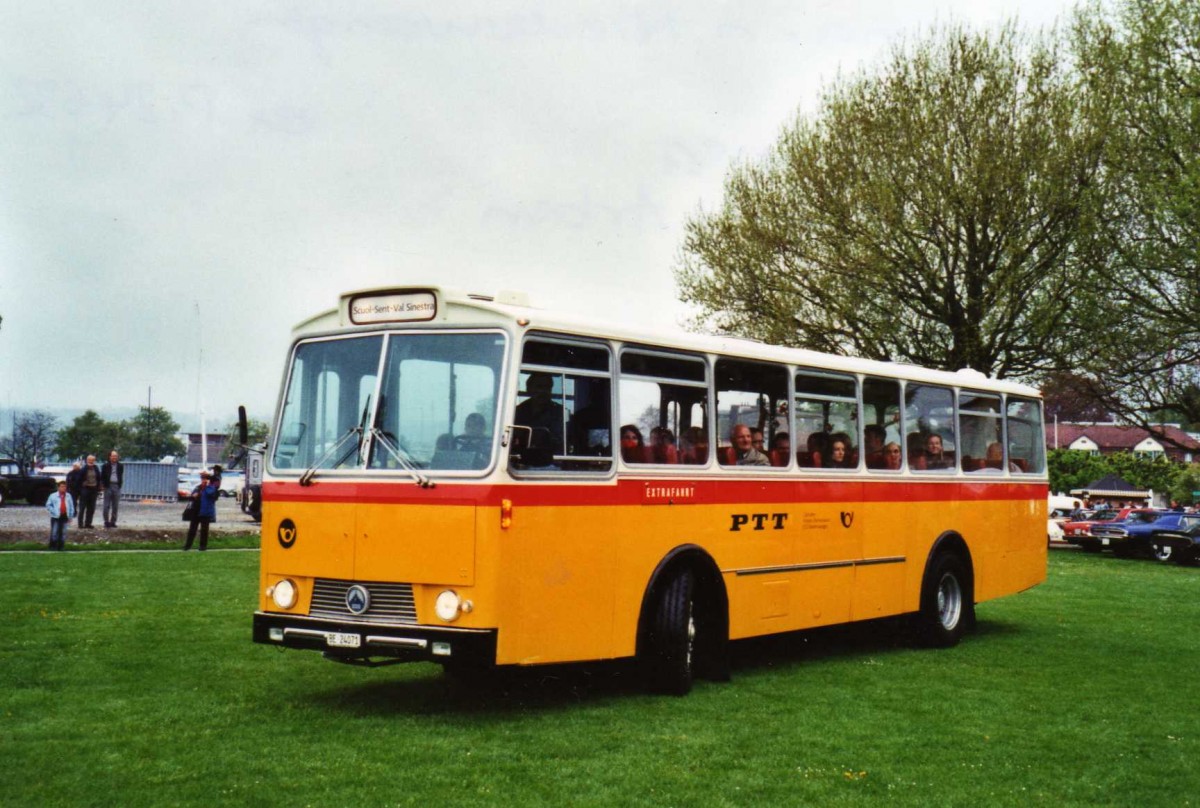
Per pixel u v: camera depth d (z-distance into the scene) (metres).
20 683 10.41
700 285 36.25
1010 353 35.09
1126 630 16.62
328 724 9.08
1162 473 81.69
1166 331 33.84
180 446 132.62
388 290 9.88
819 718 9.81
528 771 7.76
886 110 34.03
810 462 12.79
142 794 7.01
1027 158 32.72
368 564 9.36
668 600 10.69
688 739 8.84
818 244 34.69
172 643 12.78
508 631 9.12
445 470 9.24
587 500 9.87
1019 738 9.23
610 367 10.24
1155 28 32.28
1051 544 46.34
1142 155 32.38
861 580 13.48
